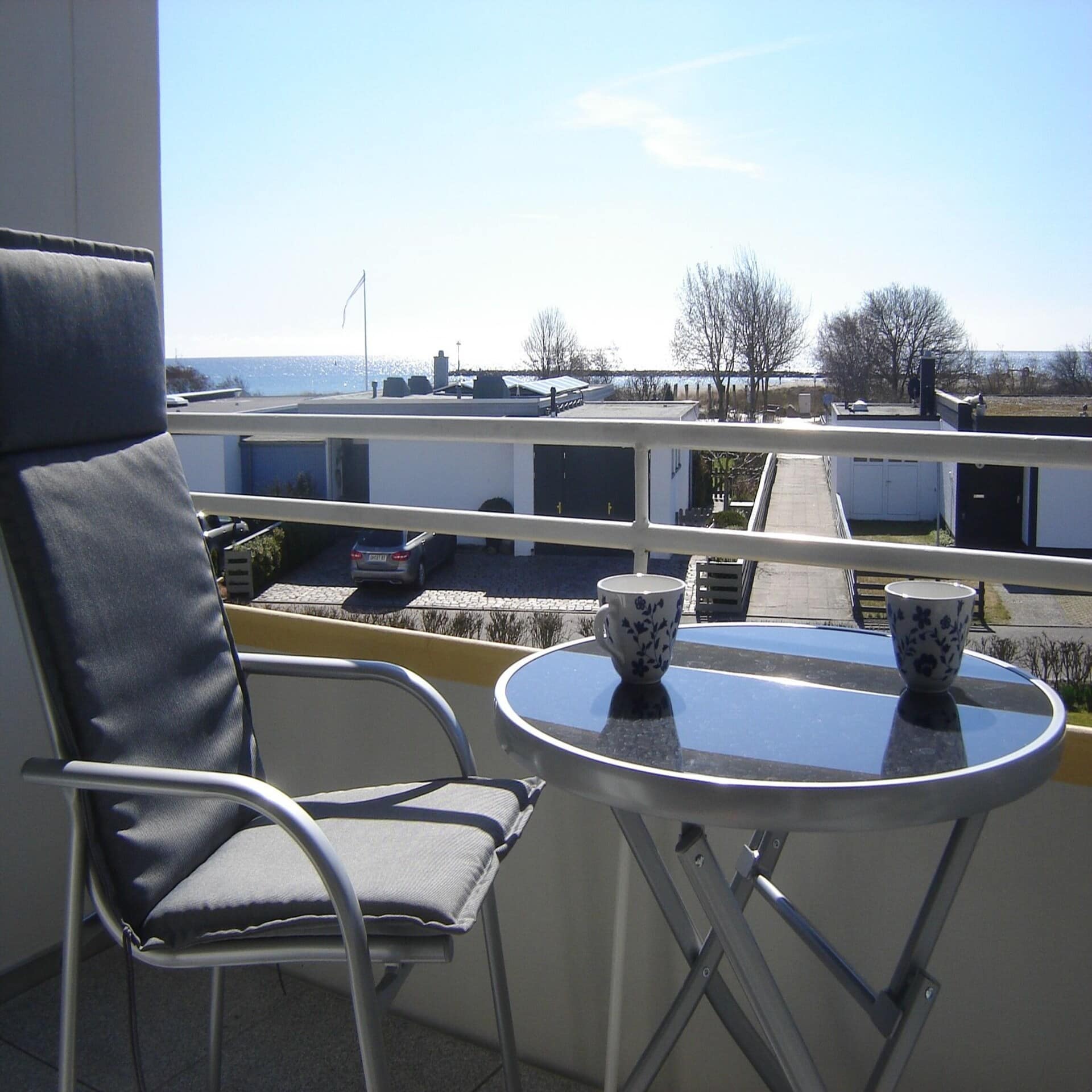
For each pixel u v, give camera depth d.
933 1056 1.41
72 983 1.06
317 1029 1.77
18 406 1.11
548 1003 1.67
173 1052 1.70
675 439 1.47
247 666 1.39
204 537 1.40
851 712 0.95
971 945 1.36
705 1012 1.54
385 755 1.80
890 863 1.38
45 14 1.83
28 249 1.18
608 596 1.03
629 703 0.99
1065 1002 1.32
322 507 1.74
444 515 1.62
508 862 1.68
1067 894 1.30
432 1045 1.73
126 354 1.30
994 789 0.79
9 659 1.82
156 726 1.18
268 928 0.99
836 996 1.44
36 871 1.89
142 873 1.06
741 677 1.08
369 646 1.77
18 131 1.81
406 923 0.95
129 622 1.19
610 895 1.60
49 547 1.10
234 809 1.26
